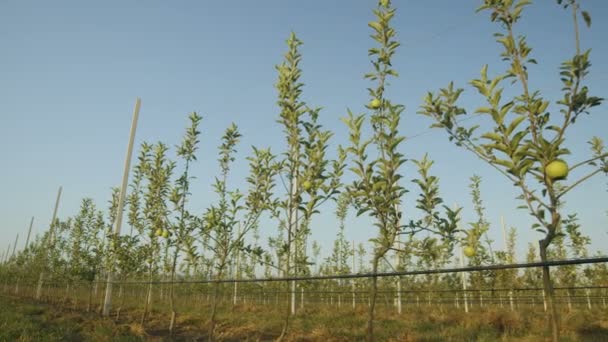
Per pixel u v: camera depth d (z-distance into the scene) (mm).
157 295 30125
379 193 5949
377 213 5941
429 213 5875
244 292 24234
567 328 11125
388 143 5906
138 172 17156
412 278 21547
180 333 13211
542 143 3578
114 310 21562
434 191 5926
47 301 28172
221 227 10242
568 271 16781
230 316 17078
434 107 4398
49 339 10297
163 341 11453
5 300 23734
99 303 26609
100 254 21609
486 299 17734
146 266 17984
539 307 17875
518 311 15000
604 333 10570
